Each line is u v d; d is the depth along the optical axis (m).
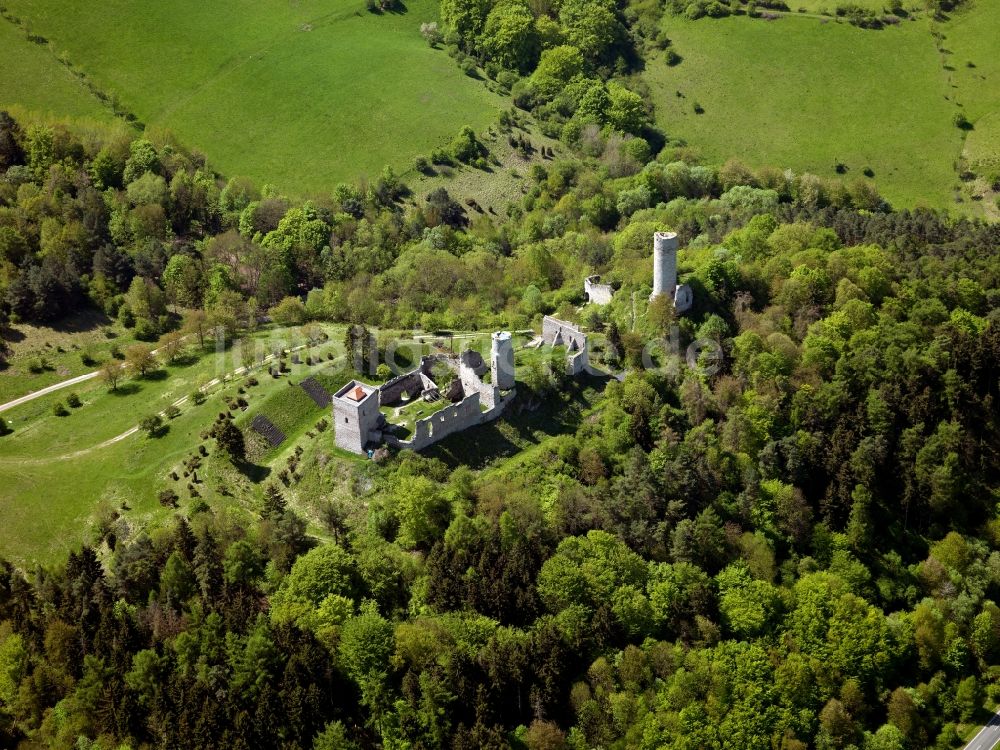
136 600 189.38
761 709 184.88
